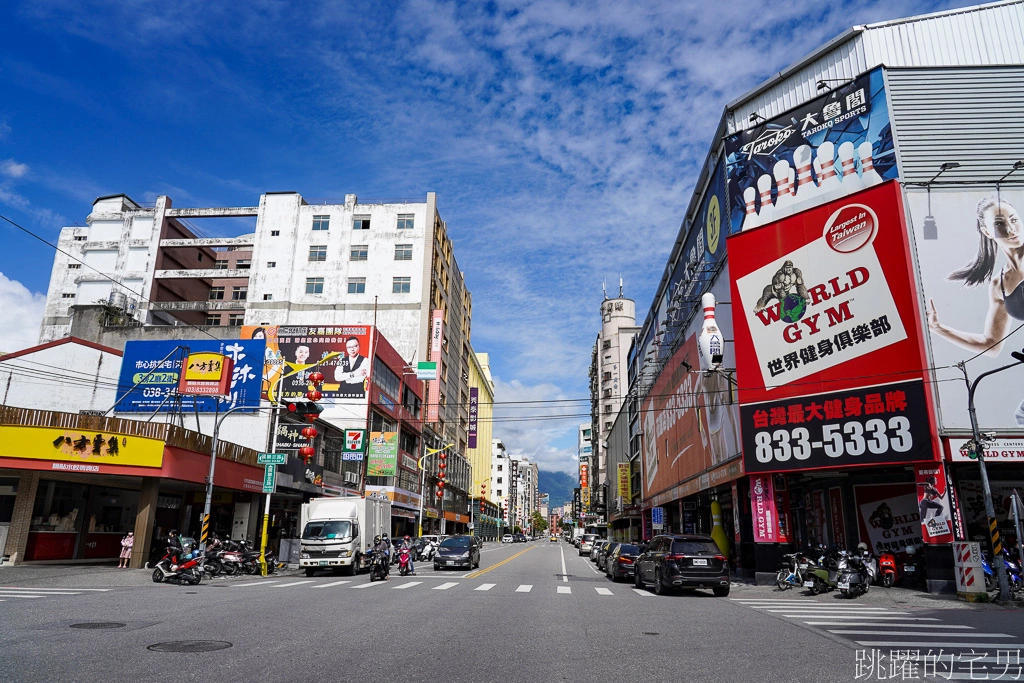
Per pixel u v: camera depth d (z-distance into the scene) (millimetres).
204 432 35844
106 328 53281
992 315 19828
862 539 23141
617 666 7707
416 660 7715
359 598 14805
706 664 7914
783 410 22438
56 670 6645
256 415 35875
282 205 69438
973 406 17531
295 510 39219
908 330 20078
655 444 46781
